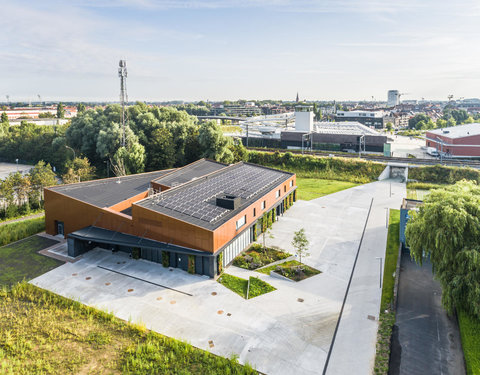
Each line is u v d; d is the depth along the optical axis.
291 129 138.00
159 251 41.88
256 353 27.08
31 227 50.97
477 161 96.19
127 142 88.62
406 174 86.38
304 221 57.00
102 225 45.69
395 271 40.09
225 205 45.81
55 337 28.75
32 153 112.50
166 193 48.34
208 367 25.42
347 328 30.20
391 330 29.89
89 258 43.28
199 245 38.69
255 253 44.62
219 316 31.77
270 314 32.16
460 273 29.45
